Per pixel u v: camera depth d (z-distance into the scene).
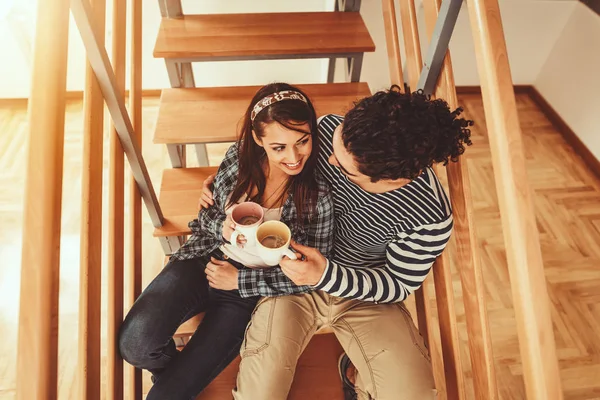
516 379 2.04
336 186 1.27
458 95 3.21
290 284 1.31
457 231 1.22
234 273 1.35
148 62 2.88
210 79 2.96
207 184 1.46
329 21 1.91
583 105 2.80
